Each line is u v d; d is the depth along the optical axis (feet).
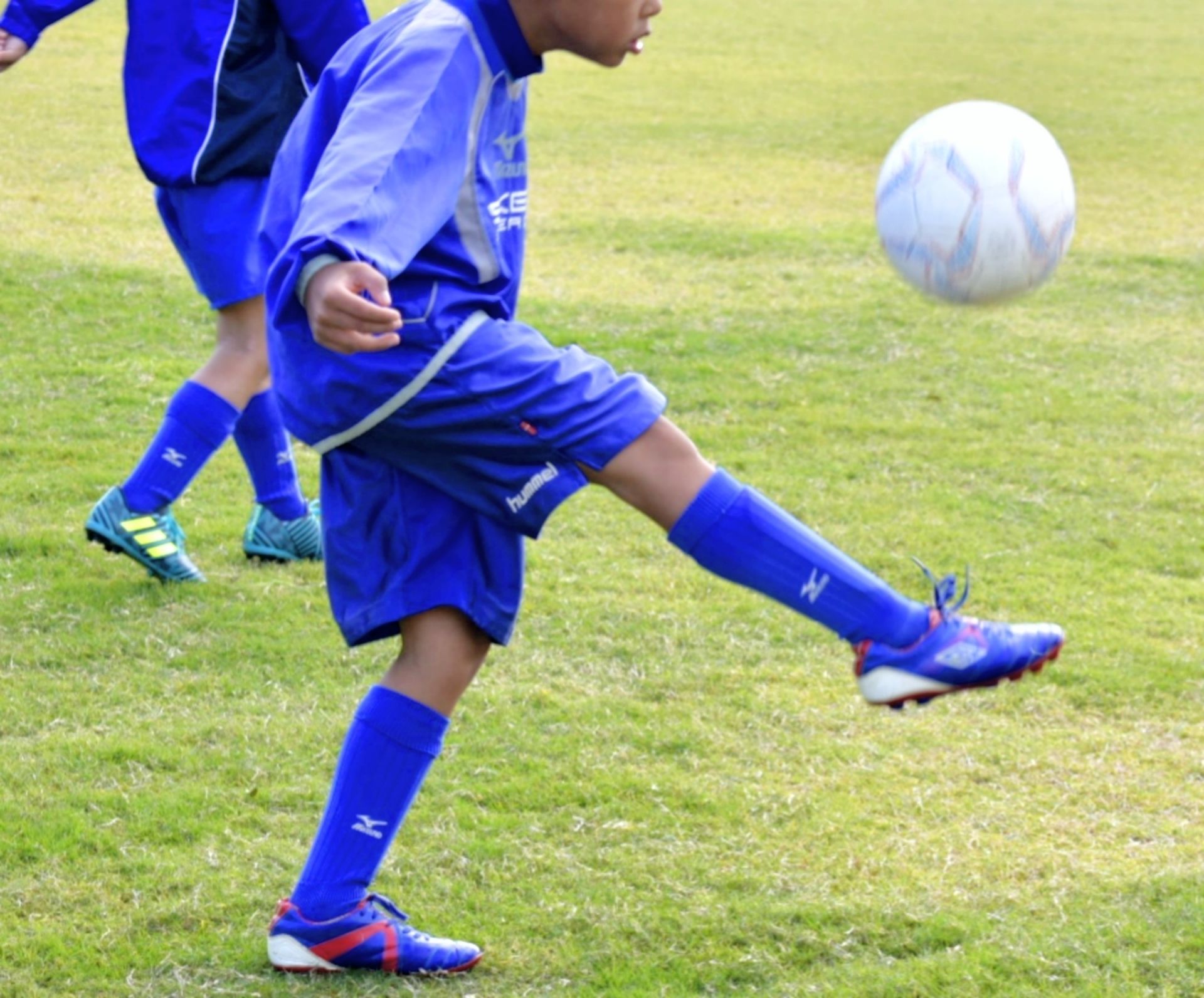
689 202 109.50
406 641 28.66
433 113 25.38
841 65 178.70
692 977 29.04
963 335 80.84
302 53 46.65
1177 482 61.62
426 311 26.02
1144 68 180.24
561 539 54.24
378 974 28.81
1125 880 32.91
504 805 35.86
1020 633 28.02
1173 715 41.93
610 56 27.48
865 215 107.55
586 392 26.35
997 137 32.91
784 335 79.66
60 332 75.20
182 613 46.83
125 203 101.55
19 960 29.04
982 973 29.07
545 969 29.30
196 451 47.65
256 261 47.03
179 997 28.09
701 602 49.01
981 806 36.32
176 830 34.14
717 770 37.93
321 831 28.78
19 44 47.65
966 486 60.44
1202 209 111.14
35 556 50.78
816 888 32.42
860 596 27.02
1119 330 82.99
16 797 35.29
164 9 44.93
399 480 27.55
